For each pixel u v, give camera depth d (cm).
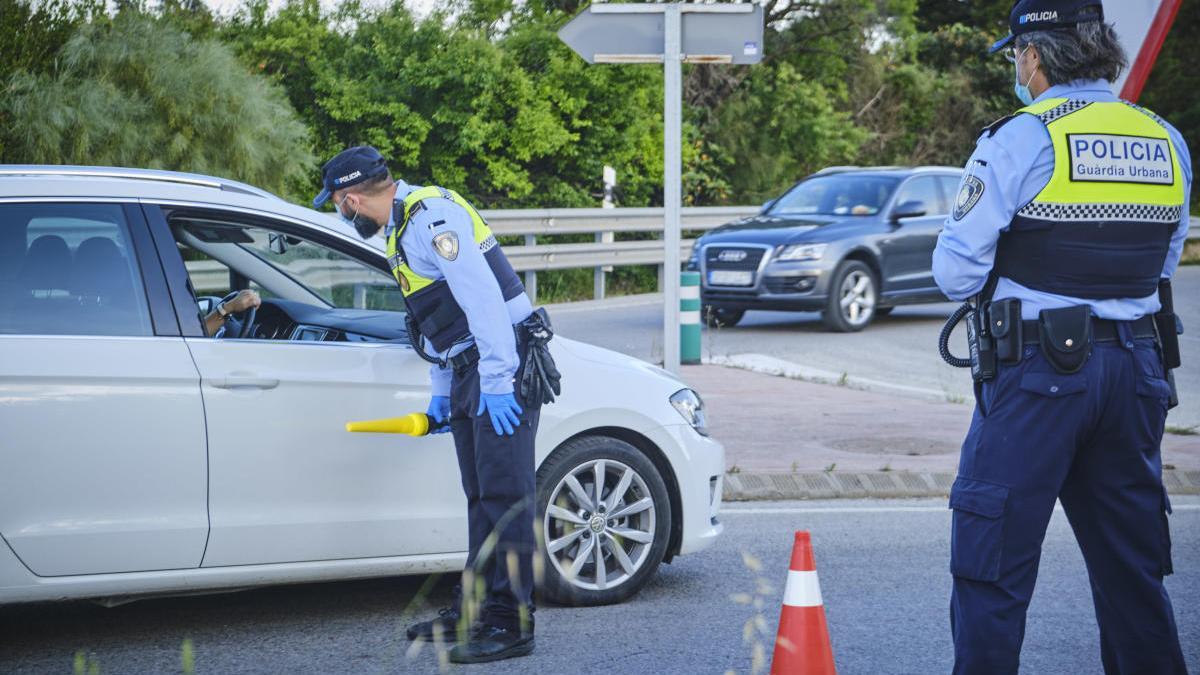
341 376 600
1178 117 4012
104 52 1622
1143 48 652
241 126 1689
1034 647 612
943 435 1135
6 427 545
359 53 2462
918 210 1908
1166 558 455
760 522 871
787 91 3328
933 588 713
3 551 546
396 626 632
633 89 2670
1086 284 433
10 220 561
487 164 2514
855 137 3538
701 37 1082
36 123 1521
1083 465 451
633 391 672
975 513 438
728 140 3259
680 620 646
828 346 1703
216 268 677
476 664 577
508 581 576
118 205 579
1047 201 430
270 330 654
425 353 585
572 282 2456
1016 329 434
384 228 577
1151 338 447
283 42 2409
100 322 566
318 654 590
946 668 582
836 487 960
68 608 668
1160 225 439
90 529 557
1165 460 1048
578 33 1070
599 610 662
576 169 2681
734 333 1827
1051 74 445
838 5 3400
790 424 1179
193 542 575
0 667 571
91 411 556
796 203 1964
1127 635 460
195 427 572
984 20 4156
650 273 2636
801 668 452
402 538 616
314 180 2306
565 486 655
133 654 592
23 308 557
